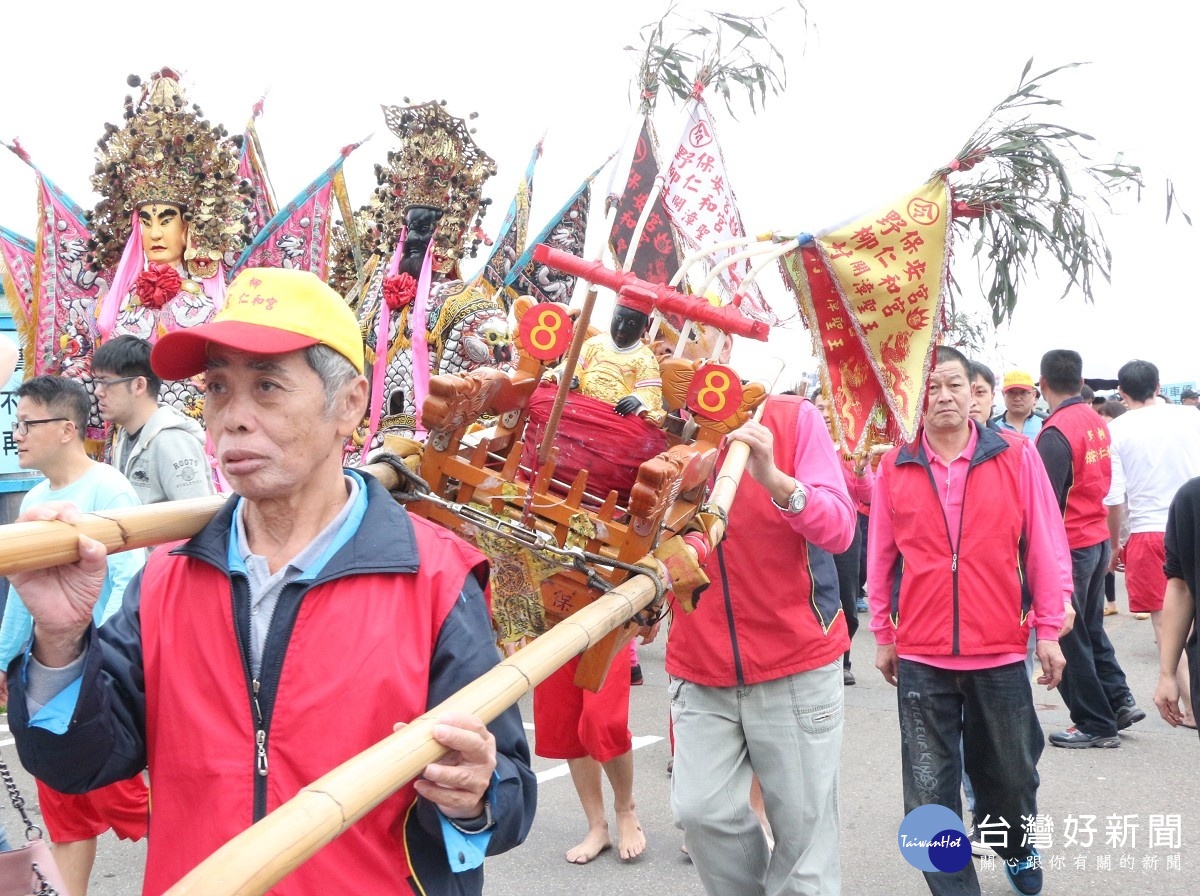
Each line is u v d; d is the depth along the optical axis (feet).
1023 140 10.87
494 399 8.11
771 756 10.49
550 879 13.69
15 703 5.28
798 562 10.46
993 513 12.44
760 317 12.28
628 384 9.07
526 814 5.71
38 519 5.16
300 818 4.02
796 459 10.69
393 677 5.40
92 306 20.57
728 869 10.64
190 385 17.76
